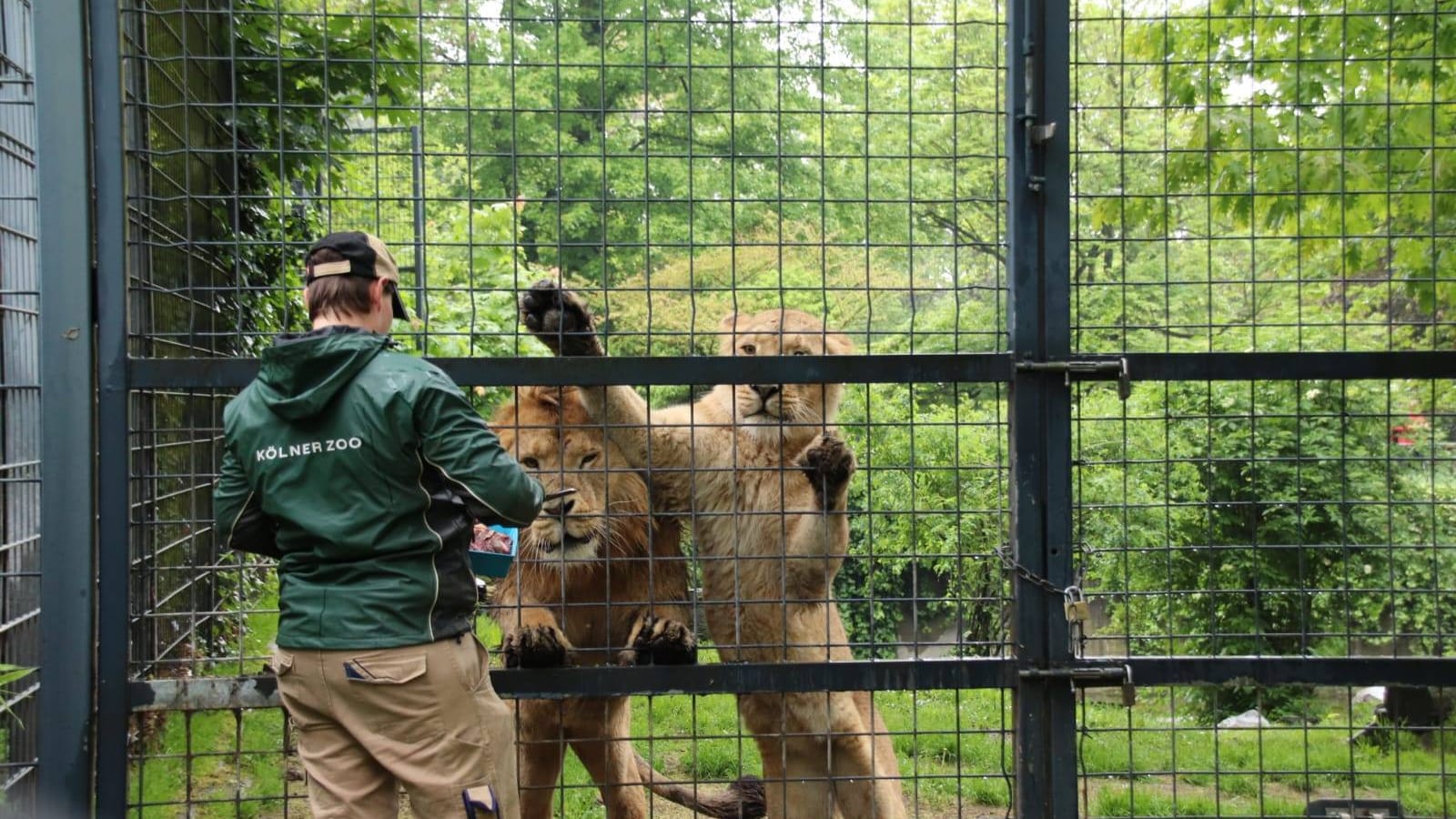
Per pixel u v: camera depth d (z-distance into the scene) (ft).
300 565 9.65
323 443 9.50
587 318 12.05
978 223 35.55
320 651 9.39
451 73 44.83
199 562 17.28
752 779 16.24
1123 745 22.15
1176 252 36.11
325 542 9.43
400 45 20.53
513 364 11.31
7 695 13.12
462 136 44.98
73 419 10.94
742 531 14.88
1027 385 11.48
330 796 9.54
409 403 9.46
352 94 20.76
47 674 10.88
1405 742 23.75
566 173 46.73
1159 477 26.08
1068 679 11.48
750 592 14.99
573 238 46.83
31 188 14.25
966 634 18.34
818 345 15.43
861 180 36.81
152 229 13.98
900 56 37.86
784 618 12.29
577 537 14.02
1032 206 11.48
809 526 13.70
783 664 11.57
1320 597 26.04
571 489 13.46
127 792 11.03
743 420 14.80
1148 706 26.23
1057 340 11.48
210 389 11.62
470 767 9.53
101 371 11.05
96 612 11.05
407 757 9.37
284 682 9.67
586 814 17.90
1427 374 11.48
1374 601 26.07
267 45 19.57
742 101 40.78
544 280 11.91
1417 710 24.93
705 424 13.67
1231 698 26.30
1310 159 20.68
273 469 9.62
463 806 9.42
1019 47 11.47
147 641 13.69
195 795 17.12
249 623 21.88
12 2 13.76
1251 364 11.53
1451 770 21.43
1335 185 20.62
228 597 19.27
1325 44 20.59
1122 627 26.00
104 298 11.04
